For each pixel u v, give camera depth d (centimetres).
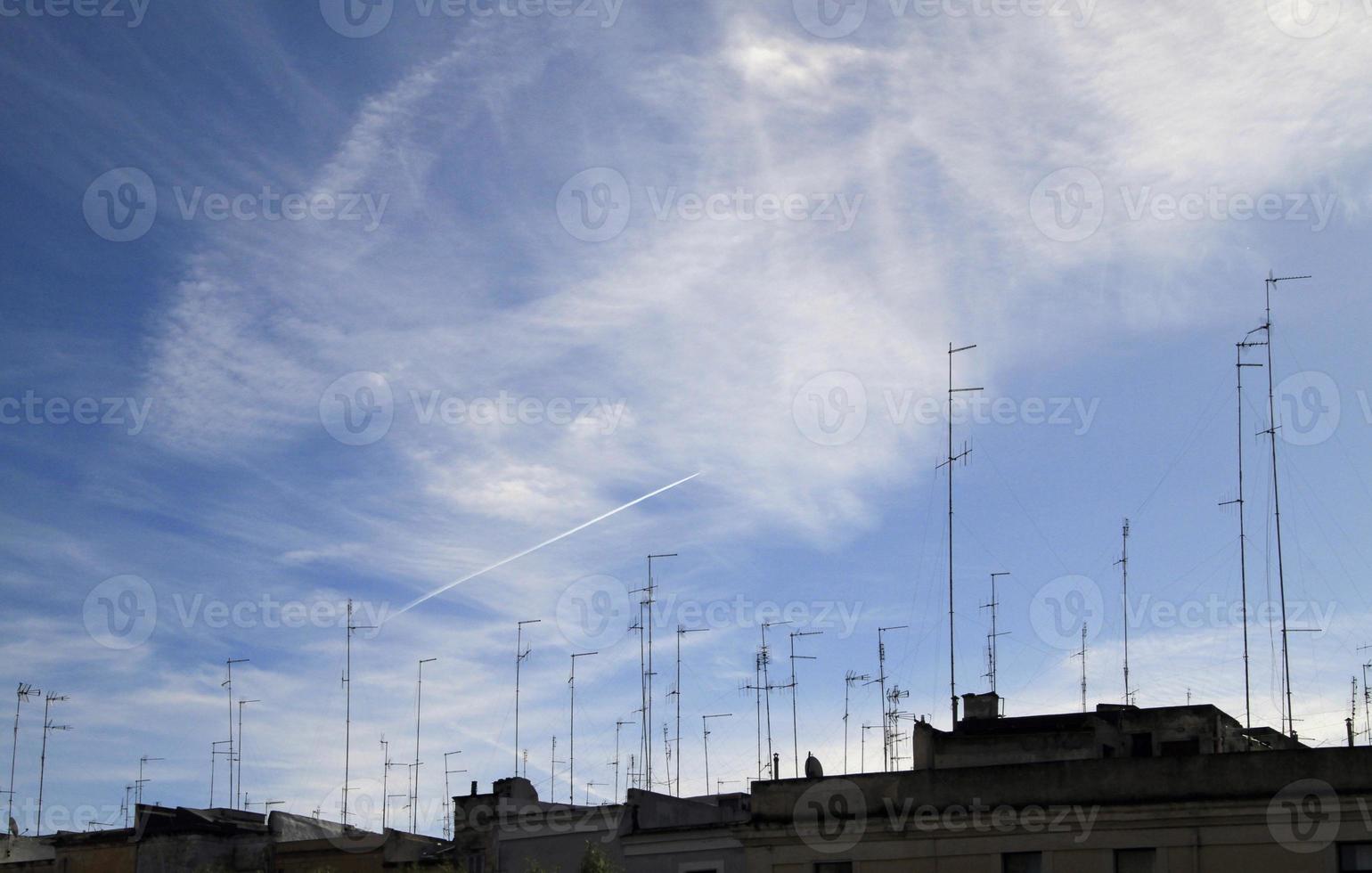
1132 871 3603
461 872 4388
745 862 4044
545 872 4272
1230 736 4478
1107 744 4334
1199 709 4394
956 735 4397
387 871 4834
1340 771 3481
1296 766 3522
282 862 5016
